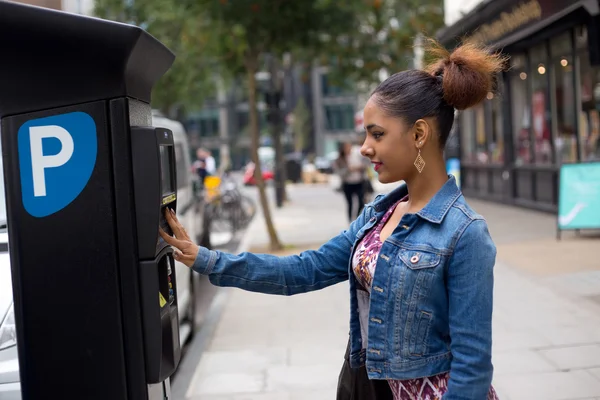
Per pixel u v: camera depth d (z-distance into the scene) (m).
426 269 1.82
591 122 10.62
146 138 2.12
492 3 10.38
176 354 2.44
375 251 1.99
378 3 11.60
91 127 2.12
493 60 1.97
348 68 13.44
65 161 2.13
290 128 49.22
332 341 5.64
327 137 56.72
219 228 14.21
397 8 13.95
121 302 2.14
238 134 57.38
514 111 13.77
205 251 2.17
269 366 5.07
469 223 1.81
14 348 3.04
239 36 10.33
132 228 2.12
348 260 2.24
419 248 1.84
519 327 5.45
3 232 3.59
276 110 17.86
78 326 2.15
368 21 12.79
